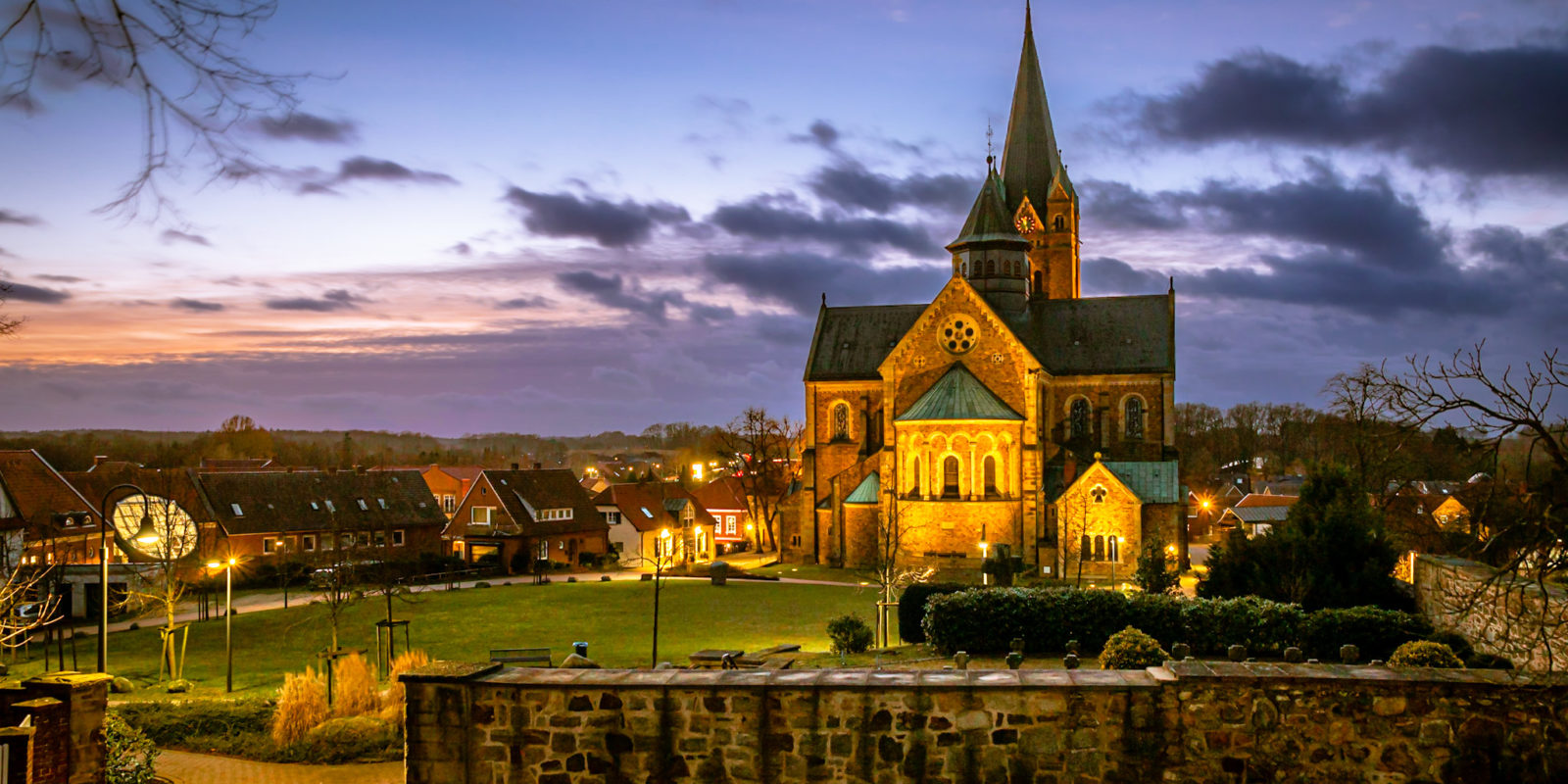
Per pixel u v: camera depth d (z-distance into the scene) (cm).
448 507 13050
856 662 3884
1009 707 1608
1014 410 7994
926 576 6750
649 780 1652
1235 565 4325
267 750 2686
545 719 1669
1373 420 3225
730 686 1641
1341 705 1589
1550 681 1555
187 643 5506
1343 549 4031
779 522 10125
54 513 7538
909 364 8294
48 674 1806
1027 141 9975
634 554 10888
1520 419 2114
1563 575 2559
